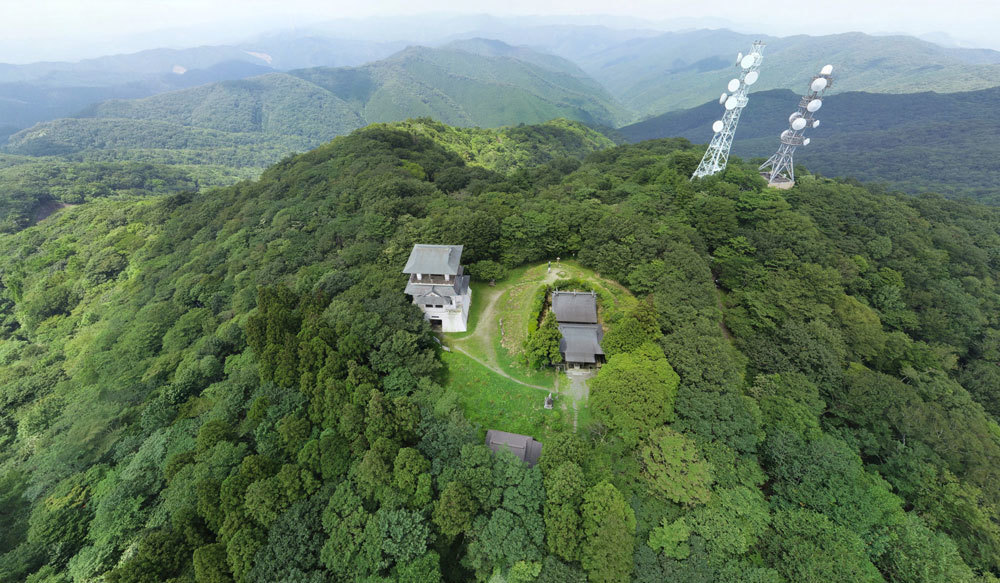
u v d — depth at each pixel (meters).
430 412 50.94
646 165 136.75
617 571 36.97
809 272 73.06
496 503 42.59
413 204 97.81
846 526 43.03
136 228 142.25
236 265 95.31
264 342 62.84
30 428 73.06
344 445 47.41
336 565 38.66
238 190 146.62
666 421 49.88
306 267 82.44
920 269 82.62
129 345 80.25
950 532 45.31
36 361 93.81
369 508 43.34
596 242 78.75
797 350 61.12
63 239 144.62
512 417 56.38
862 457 53.78
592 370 62.47
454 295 66.88
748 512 42.56
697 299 63.34
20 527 54.31
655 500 43.81
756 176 108.44
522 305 73.56
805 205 96.62
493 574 40.12
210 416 56.78
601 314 68.56
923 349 67.31
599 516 38.56
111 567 46.00
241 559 39.25
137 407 67.56
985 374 68.88
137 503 49.41
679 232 78.75
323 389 53.16
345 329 60.12
